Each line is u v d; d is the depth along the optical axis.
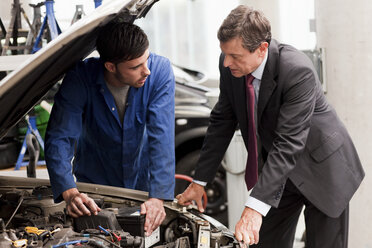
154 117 2.16
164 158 2.12
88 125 2.30
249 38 1.88
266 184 1.96
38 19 3.07
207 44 6.41
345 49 3.01
